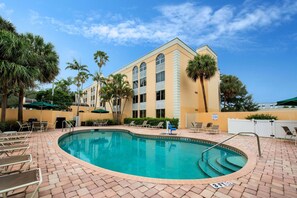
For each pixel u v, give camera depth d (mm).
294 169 4410
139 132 14023
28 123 12734
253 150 6781
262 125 11148
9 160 3467
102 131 17078
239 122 12430
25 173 2652
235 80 30953
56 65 14000
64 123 17000
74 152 8516
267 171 4250
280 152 6414
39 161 5008
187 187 3320
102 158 7336
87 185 3393
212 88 24844
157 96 20484
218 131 13719
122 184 3447
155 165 6301
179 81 18656
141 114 22688
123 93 23641
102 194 3025
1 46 9875
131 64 25562
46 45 14016
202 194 3037
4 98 11250
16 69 9711
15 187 2176
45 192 3074
